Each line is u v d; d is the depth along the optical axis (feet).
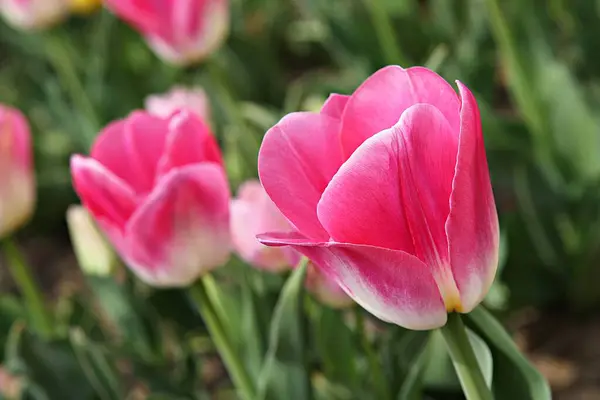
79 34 5.37
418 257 1.96
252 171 3.20
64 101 5.11
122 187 2.35
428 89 1.96
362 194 1.92
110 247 3.11
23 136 2.84
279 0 5.99
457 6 4.52
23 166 2.86
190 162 2.36
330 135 1.98
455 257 1.95
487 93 3.96
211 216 2.37
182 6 3.14
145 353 3.13
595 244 3.52
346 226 1.93
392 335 2.66
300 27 5.74
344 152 1.97
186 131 2.34
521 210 3.65
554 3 4.30
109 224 2.39
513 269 3.62
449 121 1.95
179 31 3.17
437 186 1.94
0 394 2.93
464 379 2.01
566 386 3.40
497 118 3.78
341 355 2.62
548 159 3.64
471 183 1.92
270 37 5.93
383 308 1.98
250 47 5.32
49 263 5.29
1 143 2.79
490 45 4.00
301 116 1.98
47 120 5.80
